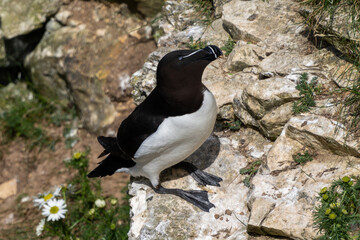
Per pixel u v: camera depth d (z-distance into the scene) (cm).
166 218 714
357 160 662
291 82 756
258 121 771
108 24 1293
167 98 634
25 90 1439
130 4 1263
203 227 693
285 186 669
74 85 1295
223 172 759
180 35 990
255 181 689
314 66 775
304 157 693
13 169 1307
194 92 627
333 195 620
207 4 1020
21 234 1177
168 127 648
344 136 669
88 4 1327
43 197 987
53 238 1128
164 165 707
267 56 838
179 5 1051
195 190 732
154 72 914
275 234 638
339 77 740
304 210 632
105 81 1249
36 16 1352
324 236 594
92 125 1287
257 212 650
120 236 988
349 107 698
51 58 1329
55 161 1298
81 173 1124
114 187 1170
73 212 1125
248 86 771
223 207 712
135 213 747
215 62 891
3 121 1374
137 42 1243
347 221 597
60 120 1359
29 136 1347
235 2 938
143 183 788
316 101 728
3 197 1261
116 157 772
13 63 1430
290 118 720
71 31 1319
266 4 909
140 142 671
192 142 673
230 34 926
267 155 713
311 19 809
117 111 1248
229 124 814
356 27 735
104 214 1031
